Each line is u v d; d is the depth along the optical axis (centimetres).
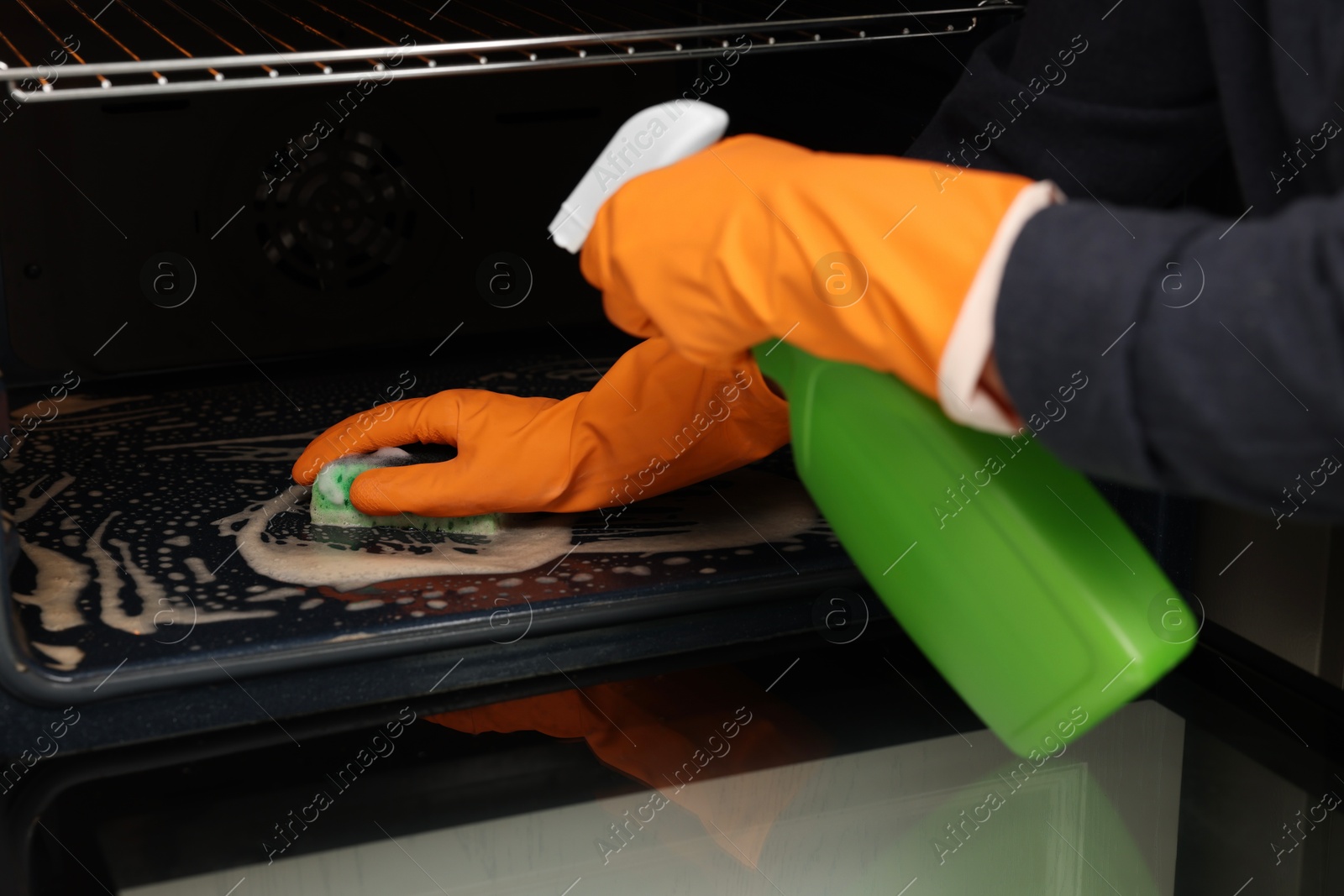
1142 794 79
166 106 132
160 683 77
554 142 148
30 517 103
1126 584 63
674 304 60
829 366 68
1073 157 76
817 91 130
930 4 101
